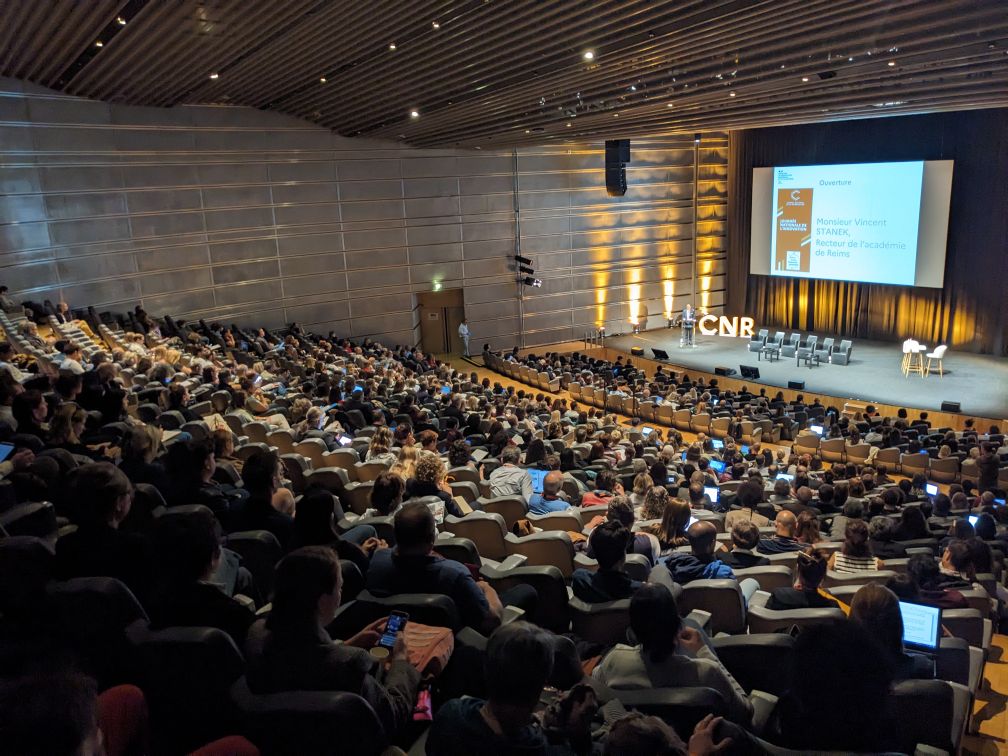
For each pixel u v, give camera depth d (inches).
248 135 803.4
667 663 114.1
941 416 655.8
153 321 682.2
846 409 706.8
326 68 583.2
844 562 214.4
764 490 358.9
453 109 673.0
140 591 126.6
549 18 436.5
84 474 127.4
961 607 187.8
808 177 948.6
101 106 682.8
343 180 876.0
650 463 388.2
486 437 422.6
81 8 430.0
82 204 668.1
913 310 930.1
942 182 829.8
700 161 1085.1
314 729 86.2
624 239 1064.8
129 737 82.3
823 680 87.2
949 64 433.7
